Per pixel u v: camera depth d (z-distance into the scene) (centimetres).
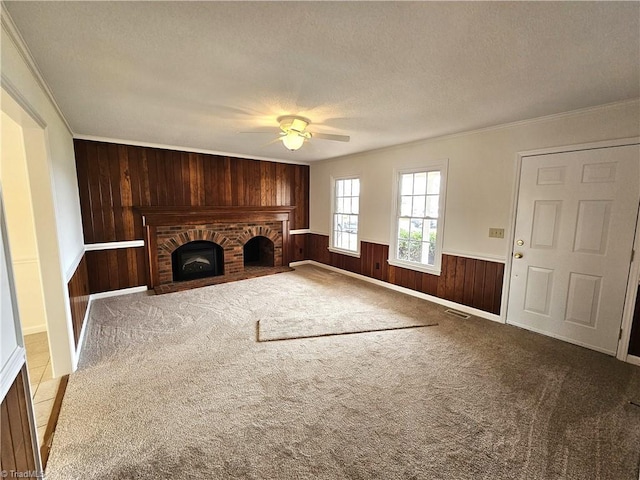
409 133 367
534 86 221
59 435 174
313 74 203
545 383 228
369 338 303
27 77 178
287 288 474
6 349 114
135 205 437
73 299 270
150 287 457
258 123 323
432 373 241
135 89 228
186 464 156
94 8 133
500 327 332
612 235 264
